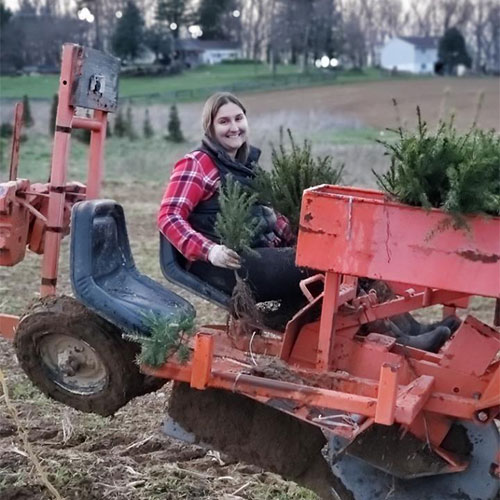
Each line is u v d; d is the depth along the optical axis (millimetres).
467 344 3225
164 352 3229
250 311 3527
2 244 3746
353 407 3008
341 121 26047
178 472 3990
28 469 3965
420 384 3141
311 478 3438
